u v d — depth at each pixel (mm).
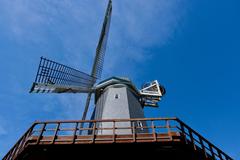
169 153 9664
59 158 9633
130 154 9680
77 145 9070
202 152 9883
